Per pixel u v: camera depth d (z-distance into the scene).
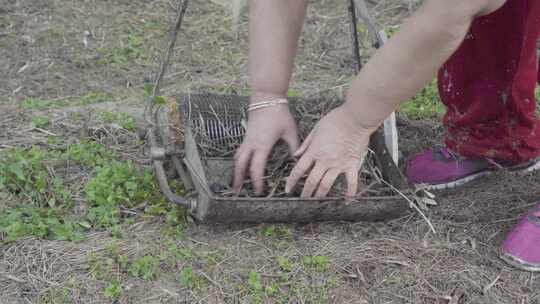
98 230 1.95
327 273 1.86
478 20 1.93
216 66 2.85
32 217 1.94
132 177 2.05
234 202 1.80
